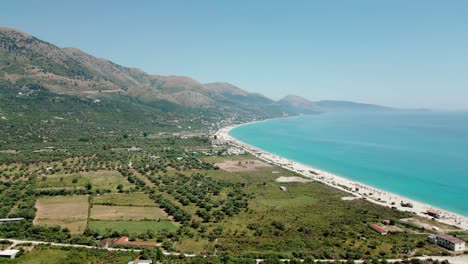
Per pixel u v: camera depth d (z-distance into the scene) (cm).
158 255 13975
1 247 14538
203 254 14600
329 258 14488
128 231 17212
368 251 15175
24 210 19175
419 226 19025
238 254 14575
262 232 17362
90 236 16338
